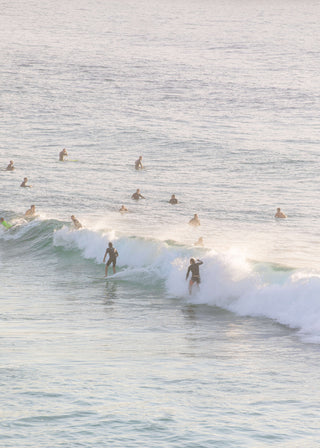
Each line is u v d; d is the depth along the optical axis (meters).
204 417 33.69
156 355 49.88
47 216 145.25
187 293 81.25
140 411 34.44
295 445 29.73
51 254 114.88
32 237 127.50
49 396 36.97
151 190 178.38
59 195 170.75
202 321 66.69
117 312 71.19
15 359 46.59
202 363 47.22
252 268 77.12
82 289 86.62
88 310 72.06
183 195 172.12
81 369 43.94
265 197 169.25
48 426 31.73
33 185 183.25
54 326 61.88
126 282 91.06
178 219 143.12
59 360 46.72
